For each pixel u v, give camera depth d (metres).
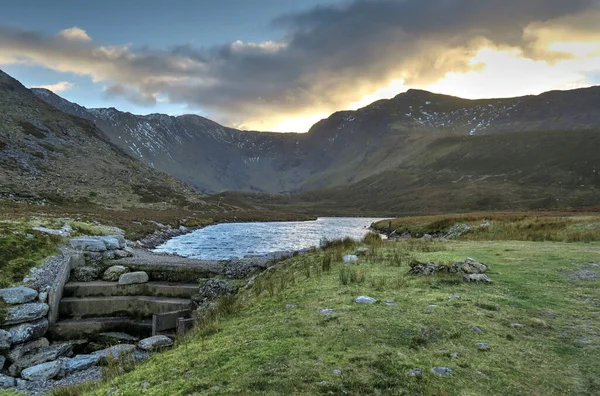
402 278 11.87
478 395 5.20
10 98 142.38
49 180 92.19
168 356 7.93
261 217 130.62
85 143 139.00
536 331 7.38
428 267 12.43
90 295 21.12
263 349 7.02
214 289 19.14
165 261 24.92
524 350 6.56
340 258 16.34
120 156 147.25
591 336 7.02
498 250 17.00
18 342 15.43
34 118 135.75
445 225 44.25
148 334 19.23
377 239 26.50
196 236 64.12
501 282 10.96
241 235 67.62
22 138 115.19
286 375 5.88
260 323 8.91
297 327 8.07
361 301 9.50
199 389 5.72
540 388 5.35
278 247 48.44
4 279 18.50
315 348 6.88
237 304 12.20
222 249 46.03
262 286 14.57
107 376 8.26
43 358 15.22
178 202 120.00
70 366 13.70
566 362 6.09
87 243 25.66
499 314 8.31
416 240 26.20
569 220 29.19
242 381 5.80
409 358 6.34
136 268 23.23
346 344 6.98
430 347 6.78
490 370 5.89
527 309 8.62
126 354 11.70
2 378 12.73
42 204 70.00
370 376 5.77
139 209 89.12
